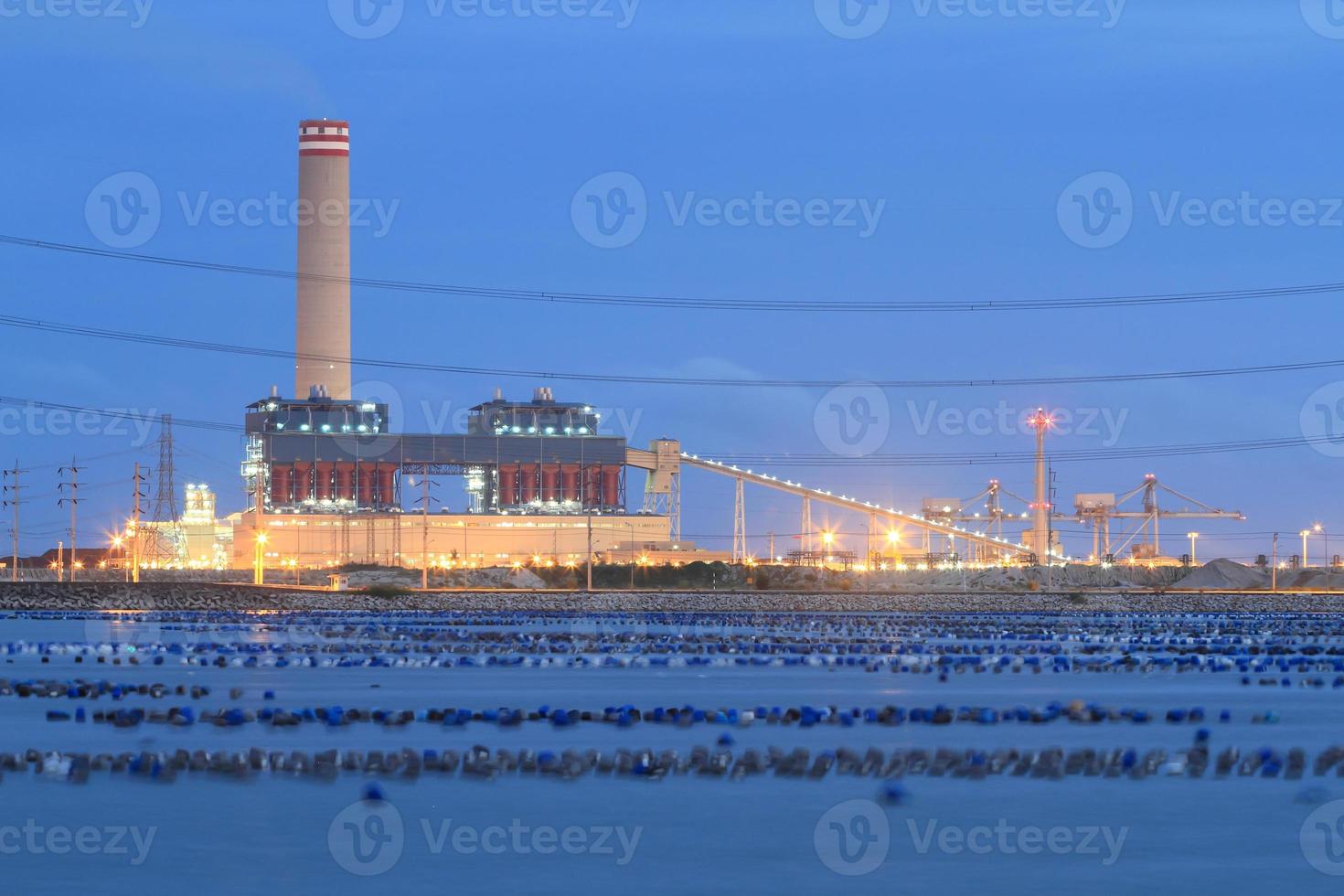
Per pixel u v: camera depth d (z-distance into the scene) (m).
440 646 74.75
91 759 36.06
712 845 28.75
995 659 67.06
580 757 37.12
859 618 114.38
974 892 25.80
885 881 26.45
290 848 28.36
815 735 41.59
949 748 39.38
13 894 25.50
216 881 26.20
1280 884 26.36
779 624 104.38
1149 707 50.00
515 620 106.50
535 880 26.45
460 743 39.66
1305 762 37.41
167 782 34.09
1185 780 35.16
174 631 87.69
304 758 36.75
